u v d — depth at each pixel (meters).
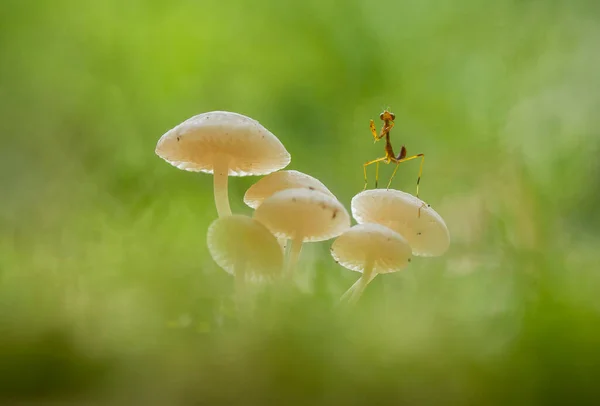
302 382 0.28
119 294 0.31
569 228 0.58
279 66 0.90
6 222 0.42
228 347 0.29
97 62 0.88
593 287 0.31
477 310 0.30
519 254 0.35
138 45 0.89
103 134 0.83
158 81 0.88
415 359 0.29
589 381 0.28
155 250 0.35
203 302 0.31
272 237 0.33
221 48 0.90
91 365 0.28
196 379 0.28
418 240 0.36
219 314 0.31
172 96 0.87
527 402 0.28
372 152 0.84
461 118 0.85
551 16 0.87
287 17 0.93
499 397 0.28
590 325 0.29
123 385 0.28
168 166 0.72
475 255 0.40
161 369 0.28
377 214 0.35
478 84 0.88
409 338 0.29
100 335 0.29
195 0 0.91
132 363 0.28
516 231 0.46
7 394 0.28
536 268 0.33
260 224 0.33
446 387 0.28
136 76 0.88
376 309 0.31
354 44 0.92
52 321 0.29
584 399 0.28
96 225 0.40
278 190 0.34
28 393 0.28
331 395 0.28
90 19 0.89
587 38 0.84
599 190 0.69
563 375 0.28
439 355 0.29
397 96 0.88
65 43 0.89
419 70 0.90
